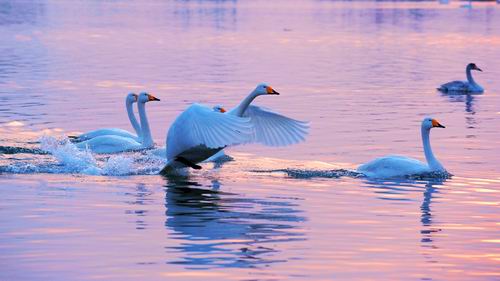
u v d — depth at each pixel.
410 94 32.97
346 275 10.20
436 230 12.41
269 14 104.25
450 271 10.47
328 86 34.91
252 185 15.52
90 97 30.08
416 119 25.83
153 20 87.75
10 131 22.31
